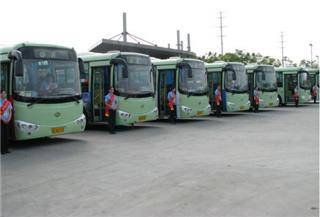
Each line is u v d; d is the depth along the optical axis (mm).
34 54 13648
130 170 10008
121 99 17656
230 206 7000
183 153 12281
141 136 16328
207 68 26156
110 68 17719
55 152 12812
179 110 21125
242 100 25953
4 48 13641
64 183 8883
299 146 13336
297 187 8156
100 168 10328
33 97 13477
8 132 12828
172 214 6660
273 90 29625
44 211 7000
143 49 32625
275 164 10445
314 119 22688
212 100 25984
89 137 16188
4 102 12617
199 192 7898
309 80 34938
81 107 14797
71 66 14570
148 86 18766
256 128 18719
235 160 11055
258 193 7758
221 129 18500
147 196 7719
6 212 6973
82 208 7105
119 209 6996
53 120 13883
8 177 9523
